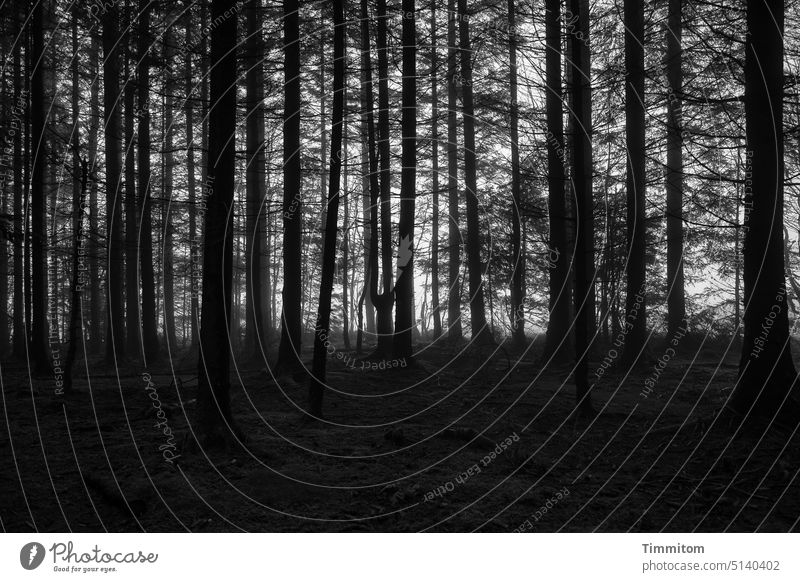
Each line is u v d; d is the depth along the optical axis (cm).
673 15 1302
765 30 761
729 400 756
